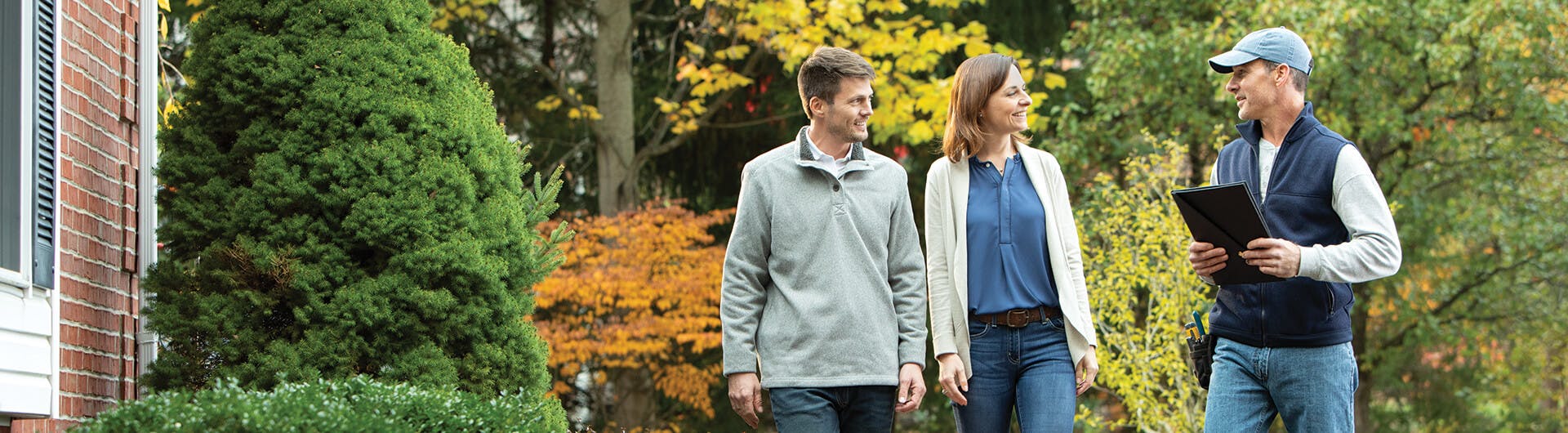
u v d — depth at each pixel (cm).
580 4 1616
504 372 554
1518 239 1538
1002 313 471
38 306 510
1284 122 450
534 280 588
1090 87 1428
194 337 526
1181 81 1443
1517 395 1764
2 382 482
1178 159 1112
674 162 1678
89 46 577
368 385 455
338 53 540
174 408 408
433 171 539
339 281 527
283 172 526
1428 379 1736
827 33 1359
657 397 1636
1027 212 472
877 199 455
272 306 527
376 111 538
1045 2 1580
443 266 534
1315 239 441
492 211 561
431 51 567
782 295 450
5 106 484
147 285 534
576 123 1630
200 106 545
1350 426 453
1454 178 1570
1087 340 470
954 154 479
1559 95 1507
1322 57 1316
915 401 451
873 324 446
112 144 601
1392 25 1376
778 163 456
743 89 1628
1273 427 1564
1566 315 1616
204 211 534
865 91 447
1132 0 1437
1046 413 463
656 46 1677
